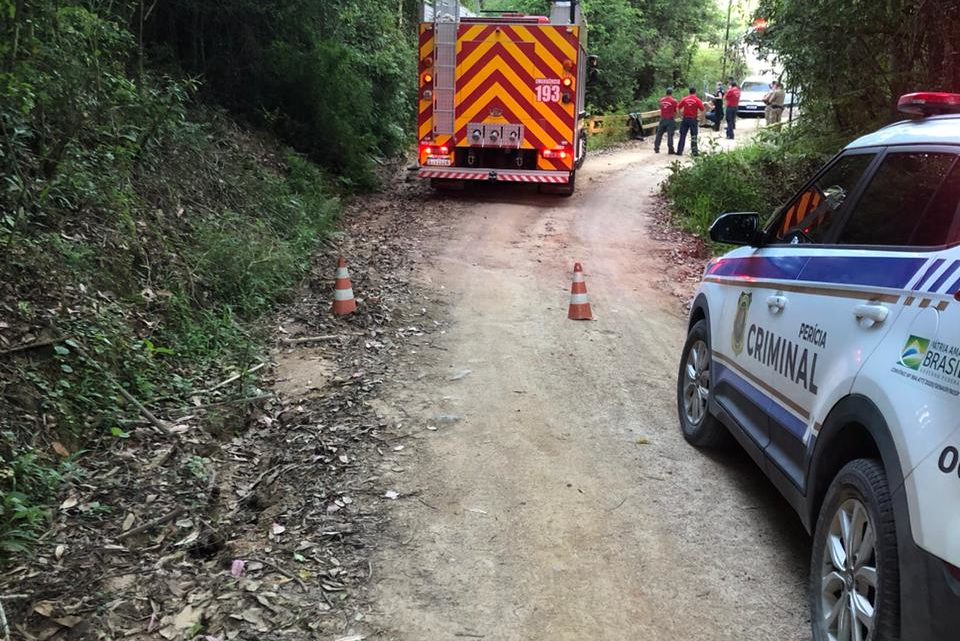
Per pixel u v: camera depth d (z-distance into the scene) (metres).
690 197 13.99
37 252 5.54
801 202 4.21
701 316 5.38
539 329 7.70
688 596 3.54
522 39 13.52
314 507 4.27
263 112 12.77
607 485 4.58
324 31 14.90
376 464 4.79
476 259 10.45
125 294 6.27
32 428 4.49
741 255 4.78
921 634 2.30
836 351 3.14
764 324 4.05
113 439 4.82
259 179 10.63
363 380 6.18
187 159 9.19
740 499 4.44
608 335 7.59
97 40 7.66
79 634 3.18
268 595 3.47
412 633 3.26
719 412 4.66
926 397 2.43
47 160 6.38
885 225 3.21
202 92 11.63
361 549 3.88
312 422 5.40
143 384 5.38
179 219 8.00
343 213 12.54
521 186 16.05
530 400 5.89
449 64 13.73
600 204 14.62
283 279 8.16
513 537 4.01
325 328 7.38
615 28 33.88
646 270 10.36
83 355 5.10
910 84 10.13
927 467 2.33
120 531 3.98
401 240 11.24
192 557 3.82
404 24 22.16
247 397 5.64
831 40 10.40
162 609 3.37
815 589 3.04
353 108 14.61
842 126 12.55
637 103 34.78
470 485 4.55
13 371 4.67
